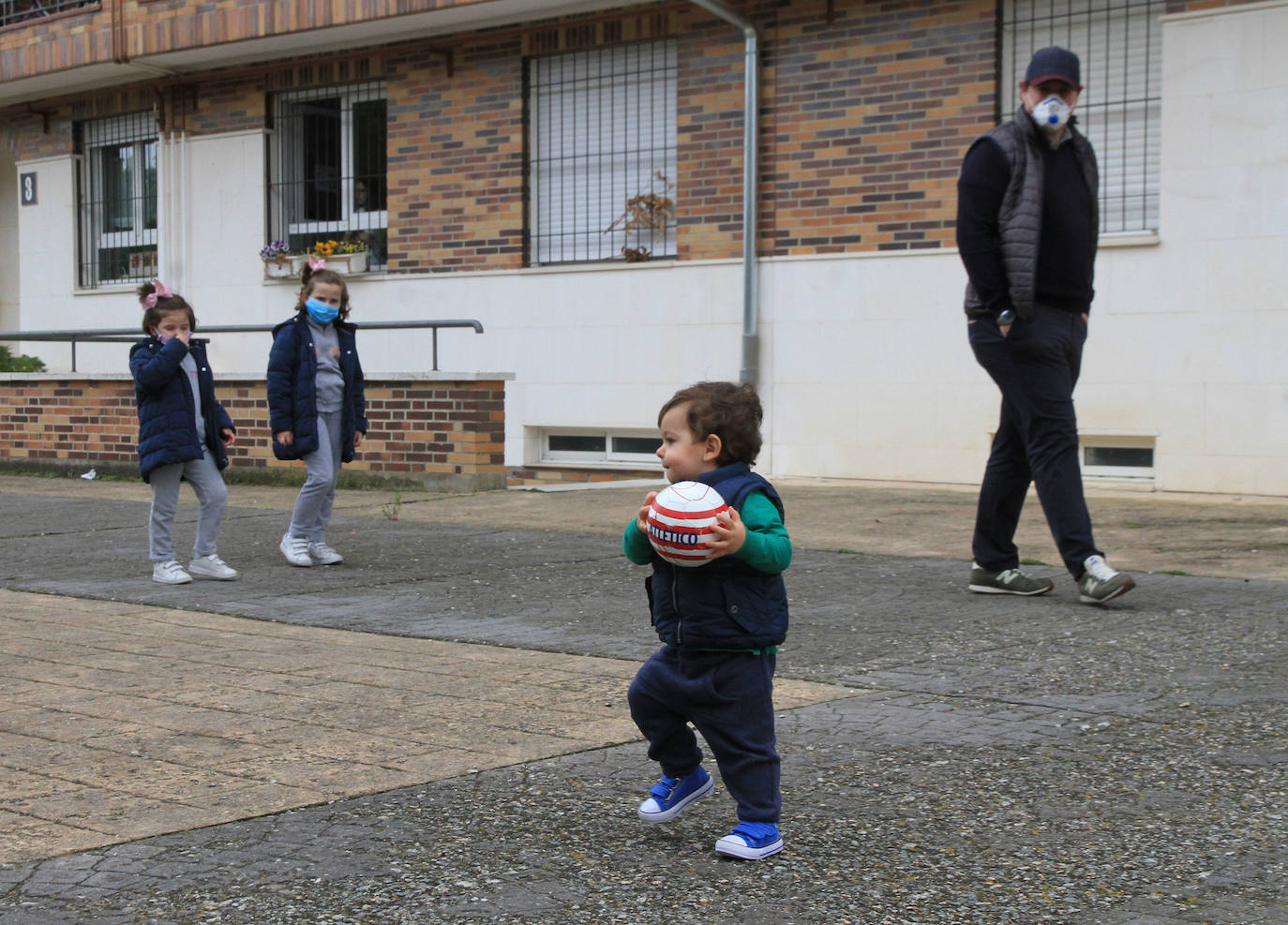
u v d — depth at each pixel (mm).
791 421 12516
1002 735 4219
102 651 5547
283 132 15664
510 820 3461
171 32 15086
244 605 6582
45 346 17641
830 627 5934
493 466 11711
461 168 14281
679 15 12945
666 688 3244
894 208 11977
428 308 14508
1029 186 6328
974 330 6629
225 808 3561
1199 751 4031
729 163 12773
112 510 10531
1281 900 2912
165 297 7156
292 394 7656
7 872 3113
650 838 3338
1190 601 6465
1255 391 10594
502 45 13961
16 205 19188
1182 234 10828
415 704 4648
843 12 12141
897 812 3512
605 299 13445
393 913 2857
